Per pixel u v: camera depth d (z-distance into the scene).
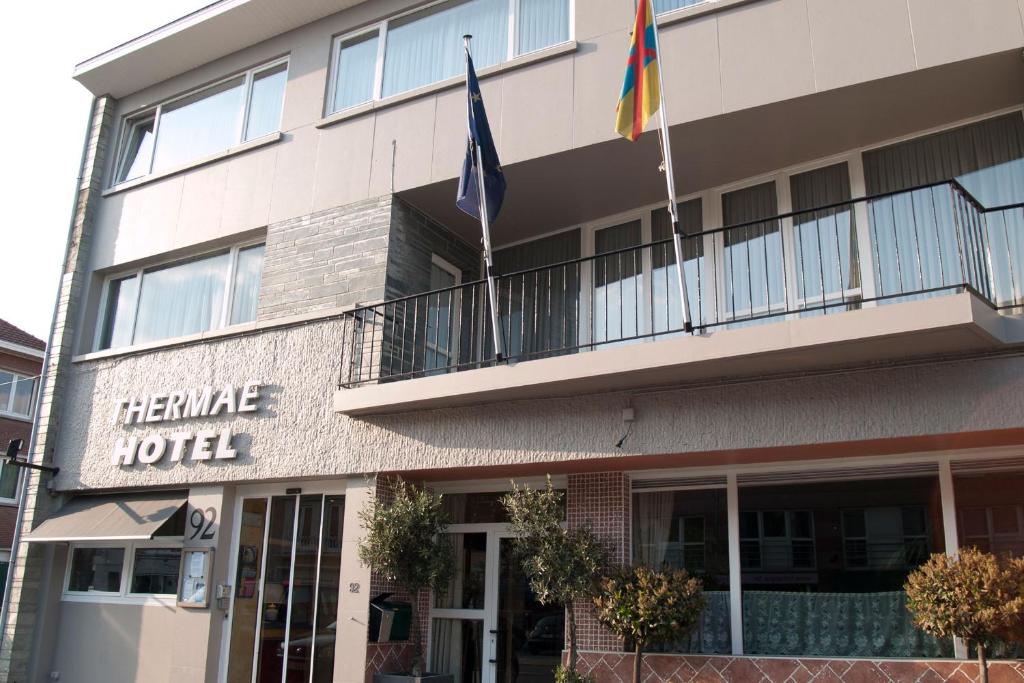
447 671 10.15
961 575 6.70
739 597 8.58
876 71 8.15
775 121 8.78
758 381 8.13
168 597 11.48
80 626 12.16
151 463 11.70
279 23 12.41
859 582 8.12
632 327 10.11
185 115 13.57
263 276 11.61
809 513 8.50
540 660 9.63
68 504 12.71
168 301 12.93
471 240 11.81
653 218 10.39
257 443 10.92
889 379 7.59
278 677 10.42
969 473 7.89
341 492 10.59
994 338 7.00
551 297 10.98
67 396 13.00
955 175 8.47
